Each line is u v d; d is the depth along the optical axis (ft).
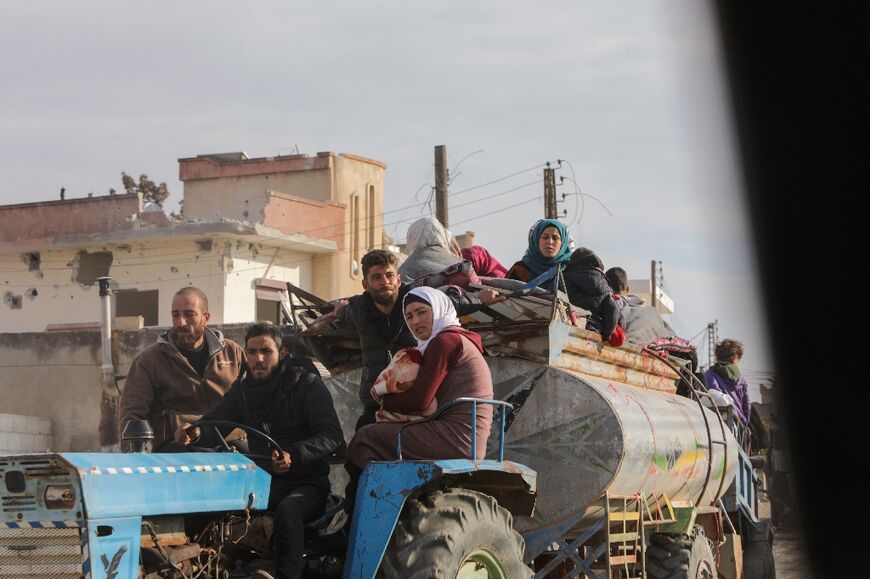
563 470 25.52
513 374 26.25
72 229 119.65
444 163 97.60
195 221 116.67
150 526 18.57
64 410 85.40
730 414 39.99
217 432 21.67
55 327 120.57
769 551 42.19
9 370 86.53
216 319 114.83
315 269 126.72
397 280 25.18
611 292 30.25
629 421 25.82
